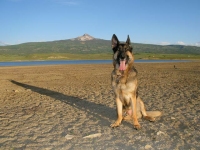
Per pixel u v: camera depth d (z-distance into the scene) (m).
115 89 1.81
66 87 3.94
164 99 2.71
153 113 1.93
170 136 1.51
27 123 1.82
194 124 1.75
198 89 3.38
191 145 1.36
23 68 9.59
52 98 2.95
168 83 4.18
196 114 2.03
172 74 6.20
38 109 2.32
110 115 2.10
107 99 2.82
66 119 1.95
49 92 3.43
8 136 1.52
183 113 2.08
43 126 1.74
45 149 1.31
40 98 2.95
